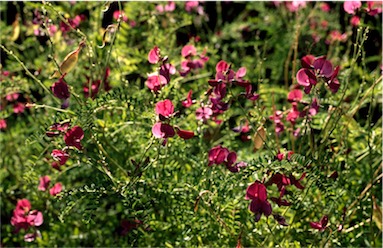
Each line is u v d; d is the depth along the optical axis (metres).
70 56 0.79
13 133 1.08
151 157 0.86
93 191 0.78
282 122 0.91
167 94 0.86
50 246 0.96
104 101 0.78
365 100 0.92
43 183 0.94
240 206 0.84
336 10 1.31
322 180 0.75
